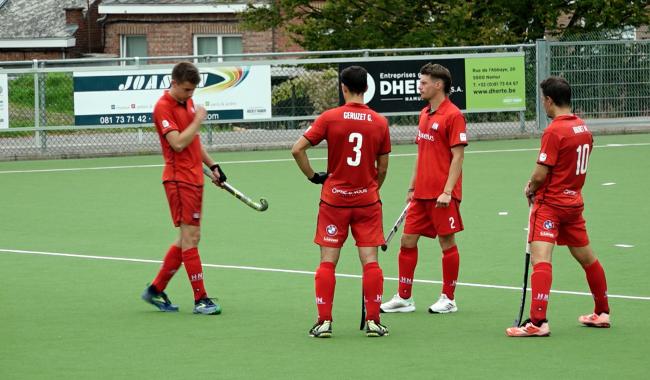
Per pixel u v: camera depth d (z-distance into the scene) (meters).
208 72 55.91
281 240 32.34
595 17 73.06
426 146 22.95
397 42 72.88
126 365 19.27
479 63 58.31
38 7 93.56
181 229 23.34
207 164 23.92
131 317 23.12
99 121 55.53
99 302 24.64
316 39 74.69
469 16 71.50
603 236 32.19
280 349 20.30
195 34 87.56
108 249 31.45
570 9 74.44
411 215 23.19
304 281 26.73
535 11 72.50
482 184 43.41
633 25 73.94
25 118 55.62
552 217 20.98
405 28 74.44
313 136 20.80
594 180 43.94
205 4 86.81
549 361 19.23
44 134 56.19
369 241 21.14
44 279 27.34
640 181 43.47
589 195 40.22
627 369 18.67
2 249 31.61
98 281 27.05
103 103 55.47
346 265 28.59
